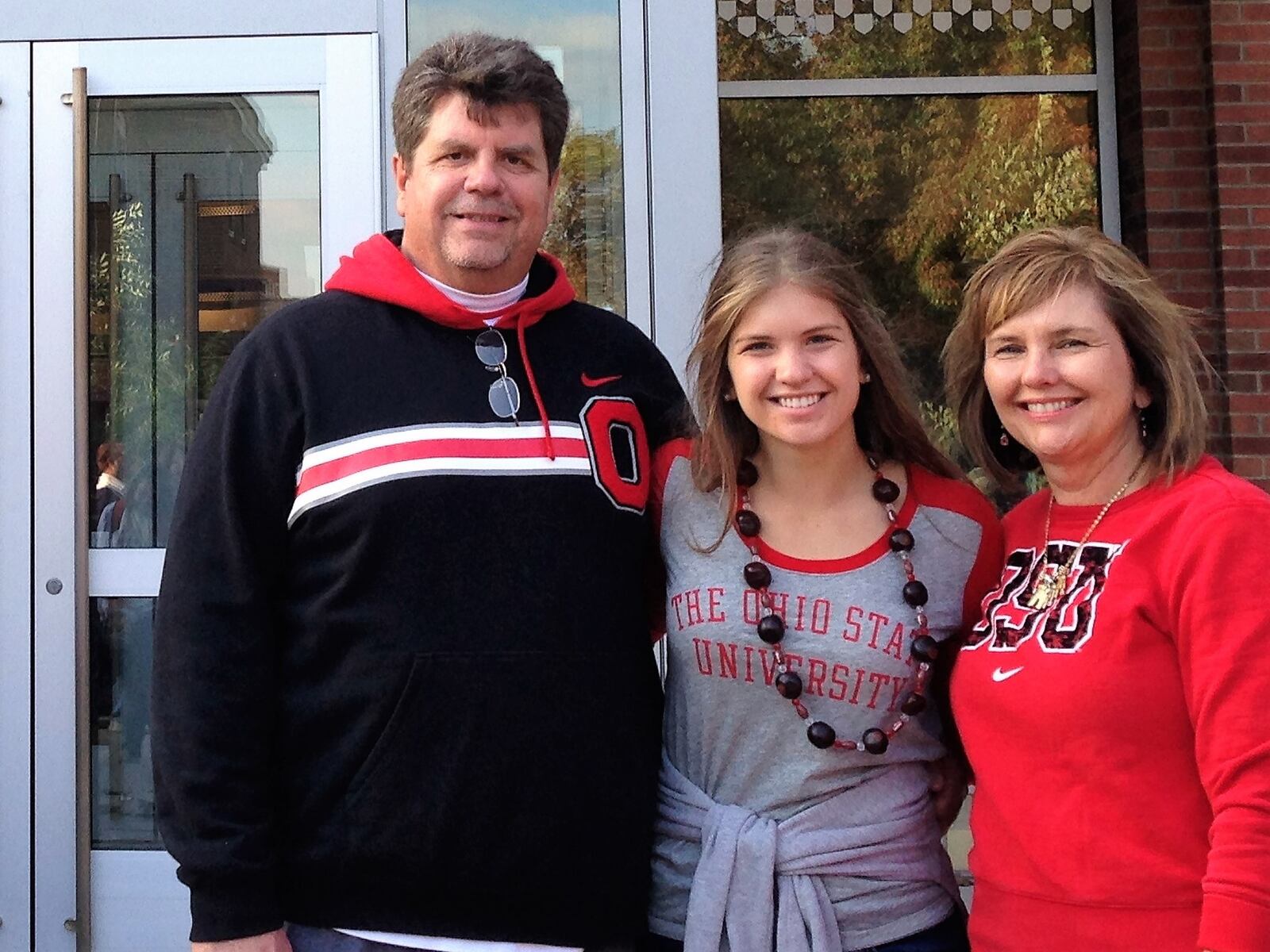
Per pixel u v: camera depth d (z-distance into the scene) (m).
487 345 1.88
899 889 1.80
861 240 5.11
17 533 3.30
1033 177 5.11
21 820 3.27
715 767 1.85
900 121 5.11
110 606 3.37
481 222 1.85
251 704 1.76
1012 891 1.65
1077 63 5.11
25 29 3.33
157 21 3.35
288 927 1.82
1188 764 1.55
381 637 1.75
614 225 3.41
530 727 1.75
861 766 1.81
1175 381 1.66
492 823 1.74
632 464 1.94
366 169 3.36
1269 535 1.53
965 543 1.90
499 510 1.79
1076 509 1.74
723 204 5.08
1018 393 1.75
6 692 3.28
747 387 1.84
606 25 3.40
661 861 1.87
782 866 1.77
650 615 2.11
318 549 1.80
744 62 5.09
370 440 1.78
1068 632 1.62
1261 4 4.75
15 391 3.31
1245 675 1.48
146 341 3.41
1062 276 1.69
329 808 1.77
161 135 3.38
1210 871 1.47
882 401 1.94
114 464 3.39
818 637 1.81
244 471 1.78
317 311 1.87
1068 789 1.59
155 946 3.28
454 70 1.85
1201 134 4.84
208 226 3.40
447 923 1.76
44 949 3.27
